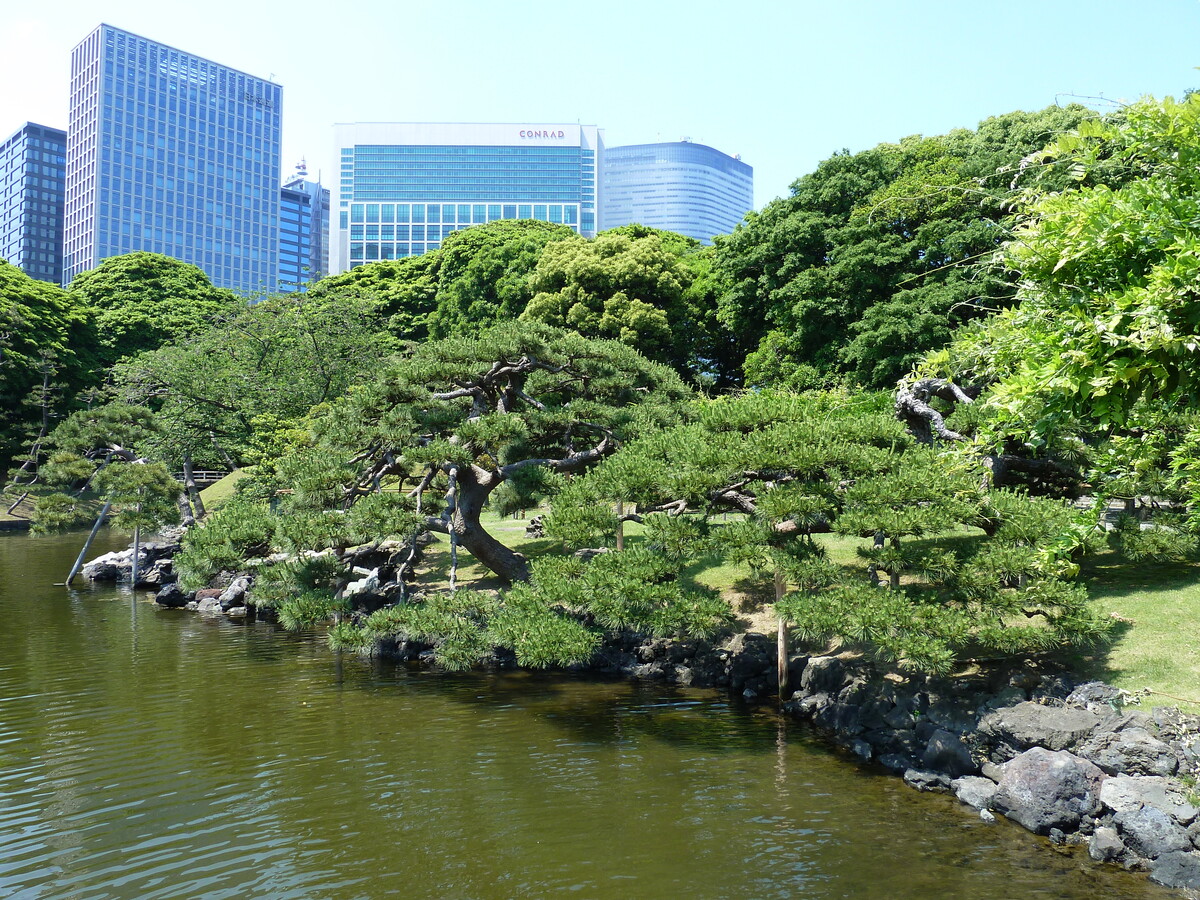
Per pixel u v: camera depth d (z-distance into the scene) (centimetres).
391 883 910
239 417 4097
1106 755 1080
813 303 3378
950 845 1002
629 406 2334
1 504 5075
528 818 1076
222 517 2150
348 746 1357
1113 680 1258
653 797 1145
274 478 3297
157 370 4109
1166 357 746
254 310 4519
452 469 2033
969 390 1955
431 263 6259
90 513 3228
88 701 1614
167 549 3300
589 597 1531
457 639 1659
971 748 1222
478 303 5153
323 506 1950
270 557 2534
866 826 1055
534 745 1362
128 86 15275
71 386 5859
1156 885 906
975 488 1409
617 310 4147
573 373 2341
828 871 934
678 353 4388
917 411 1862
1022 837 1026
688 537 1548
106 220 15000
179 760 1296
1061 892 891
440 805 1120
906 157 3719
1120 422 815
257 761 1291
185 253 16112
